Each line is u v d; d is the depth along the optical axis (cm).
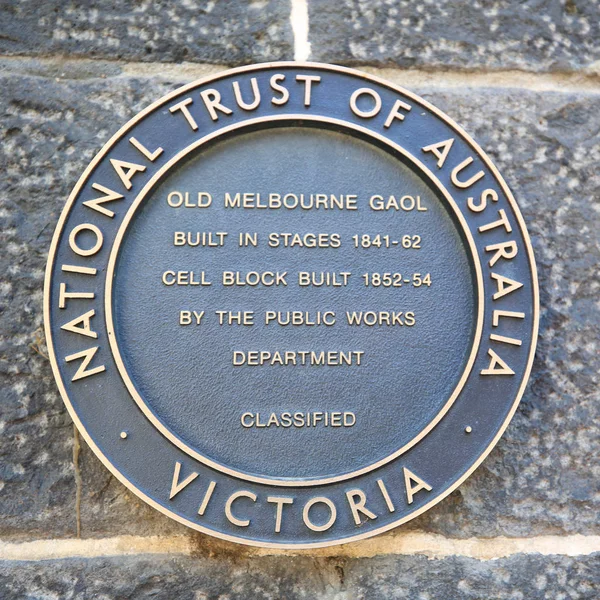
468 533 168
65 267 161
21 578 161
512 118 185
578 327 178
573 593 167
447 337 166
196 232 168
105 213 164
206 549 164
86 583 162
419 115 173
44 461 165
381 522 157
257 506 157
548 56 189
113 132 177
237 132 171
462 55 187
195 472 157
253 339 164
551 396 175
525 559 168
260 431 161
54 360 158
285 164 172
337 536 156
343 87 173
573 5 192
